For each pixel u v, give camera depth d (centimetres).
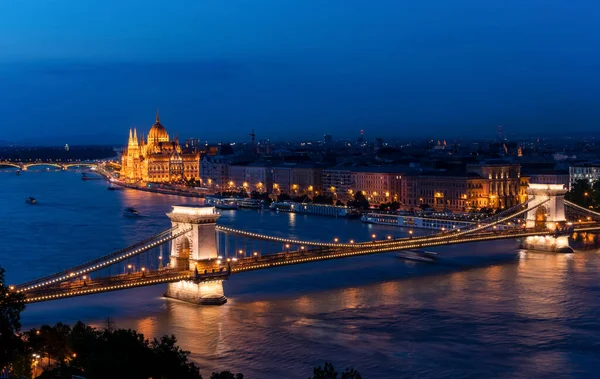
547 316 18462
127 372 11962
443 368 15012
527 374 14762
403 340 16675
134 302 19962
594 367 15138
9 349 13200
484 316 18500
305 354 15738
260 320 18162
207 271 19938
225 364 15150
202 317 18438
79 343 13138
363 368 14975
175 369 12469
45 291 17800
